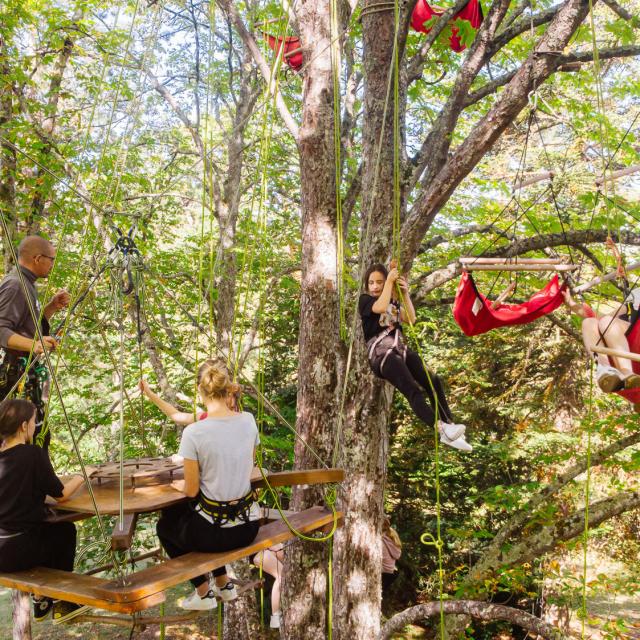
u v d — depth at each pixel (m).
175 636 13.95
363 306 4.70
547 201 9.38
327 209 6.60
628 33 6.54
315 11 6.52
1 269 8.77
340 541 6.61
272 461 13.26
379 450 6.62
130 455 10.96
